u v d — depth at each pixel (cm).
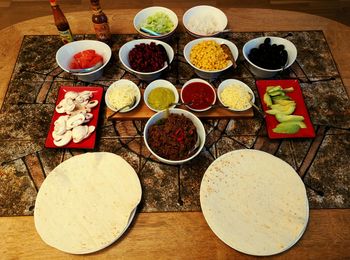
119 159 129
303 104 148
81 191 122
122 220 115
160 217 119
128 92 146
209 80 161
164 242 114
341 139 140
